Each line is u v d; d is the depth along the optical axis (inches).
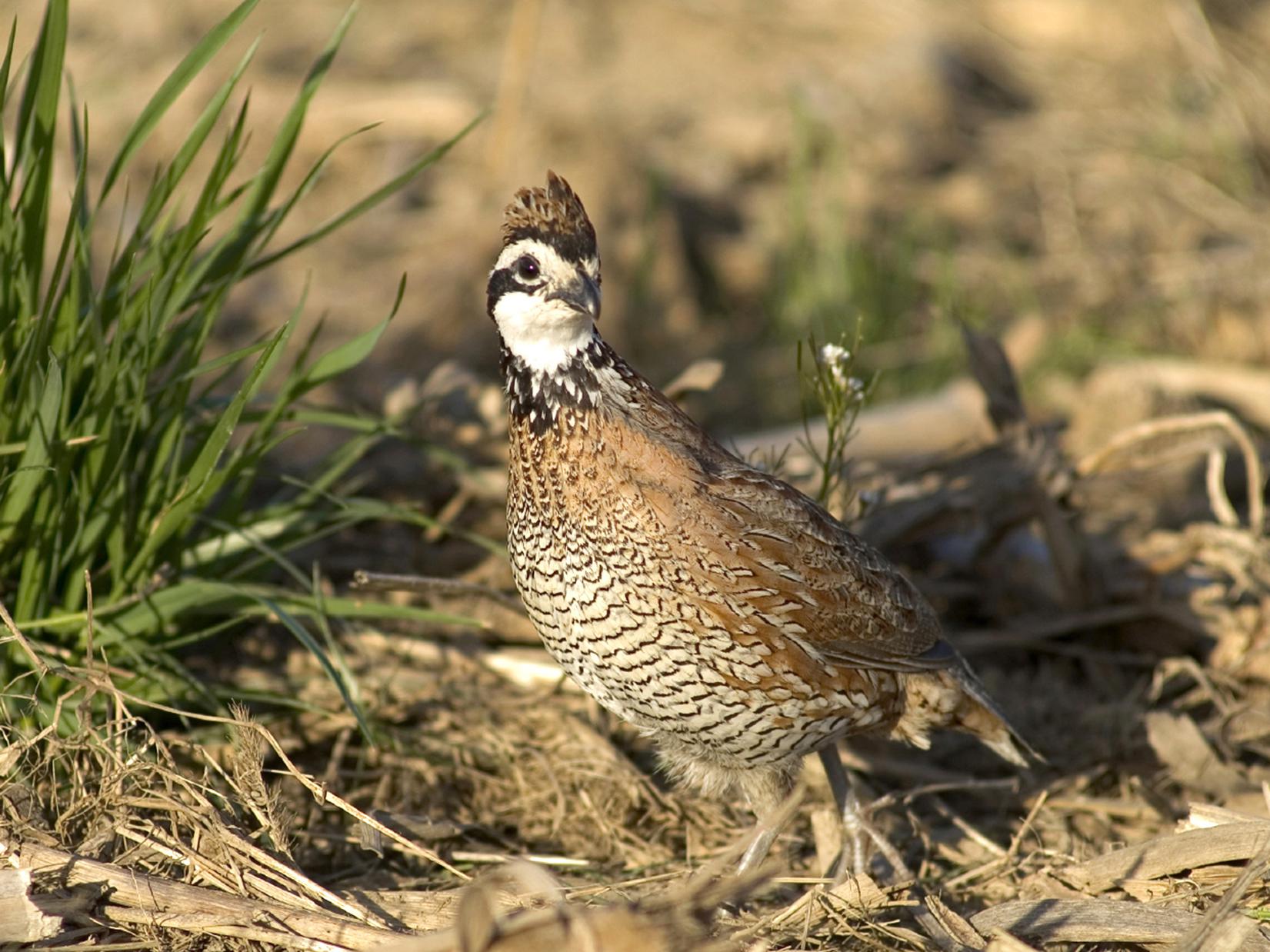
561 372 295.0
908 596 331.9
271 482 471.2
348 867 329.7
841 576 307.9
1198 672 401.1
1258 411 583.8
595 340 299.4
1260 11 900.0
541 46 863.7
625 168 722.2
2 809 290.4
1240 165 766.5
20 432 328.5
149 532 346.9
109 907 278.1
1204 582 436.1
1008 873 338.6
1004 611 452.1
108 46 797.2
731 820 366.9
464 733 378.3
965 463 449.7
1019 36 911.0
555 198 296.7
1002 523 444.1
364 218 706.2
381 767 362.9
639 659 300.4
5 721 319.9
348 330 626.2
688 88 825.5
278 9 868.6
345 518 402.3
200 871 289.4
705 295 706.2
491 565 441.1
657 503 292.8
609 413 295.7
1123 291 673.6
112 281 348.2
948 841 360.2
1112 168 780.0
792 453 503.5
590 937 226.4
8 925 266.4
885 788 387.5
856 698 316.5
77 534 330.0
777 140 776.3
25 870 272.7
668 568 293.6
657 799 365.7
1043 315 657.6
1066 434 562.3
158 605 335.0
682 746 320.2
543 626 310.2
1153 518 507.2
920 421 546.9
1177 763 369.1
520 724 385.4
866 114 807.1
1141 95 845.2
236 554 368.5
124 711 301.7
